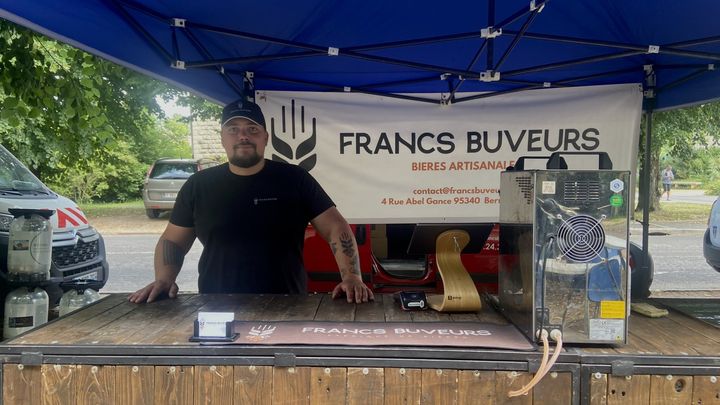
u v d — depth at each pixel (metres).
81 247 5.38
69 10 2.43
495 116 4.23
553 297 1.76
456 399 1.72
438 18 2.97
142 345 1.77
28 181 5.65
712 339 1.87
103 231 13.28
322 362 1.73
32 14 2.35
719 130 12.47
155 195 14.70
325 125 4.25
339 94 4.23
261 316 2.18
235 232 2.99
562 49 3.44
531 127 4.21
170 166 14.92
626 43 3.28
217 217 2.99
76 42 2.55
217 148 20.41
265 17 2.89
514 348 1.74
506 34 2.89
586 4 2.83
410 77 4.06
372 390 1.73
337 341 1.80
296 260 3.12
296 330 1.93
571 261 1.76
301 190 3.11
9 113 4.84
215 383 1.75
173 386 1.75
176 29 2.93
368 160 4.27
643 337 1.89
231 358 1.74
